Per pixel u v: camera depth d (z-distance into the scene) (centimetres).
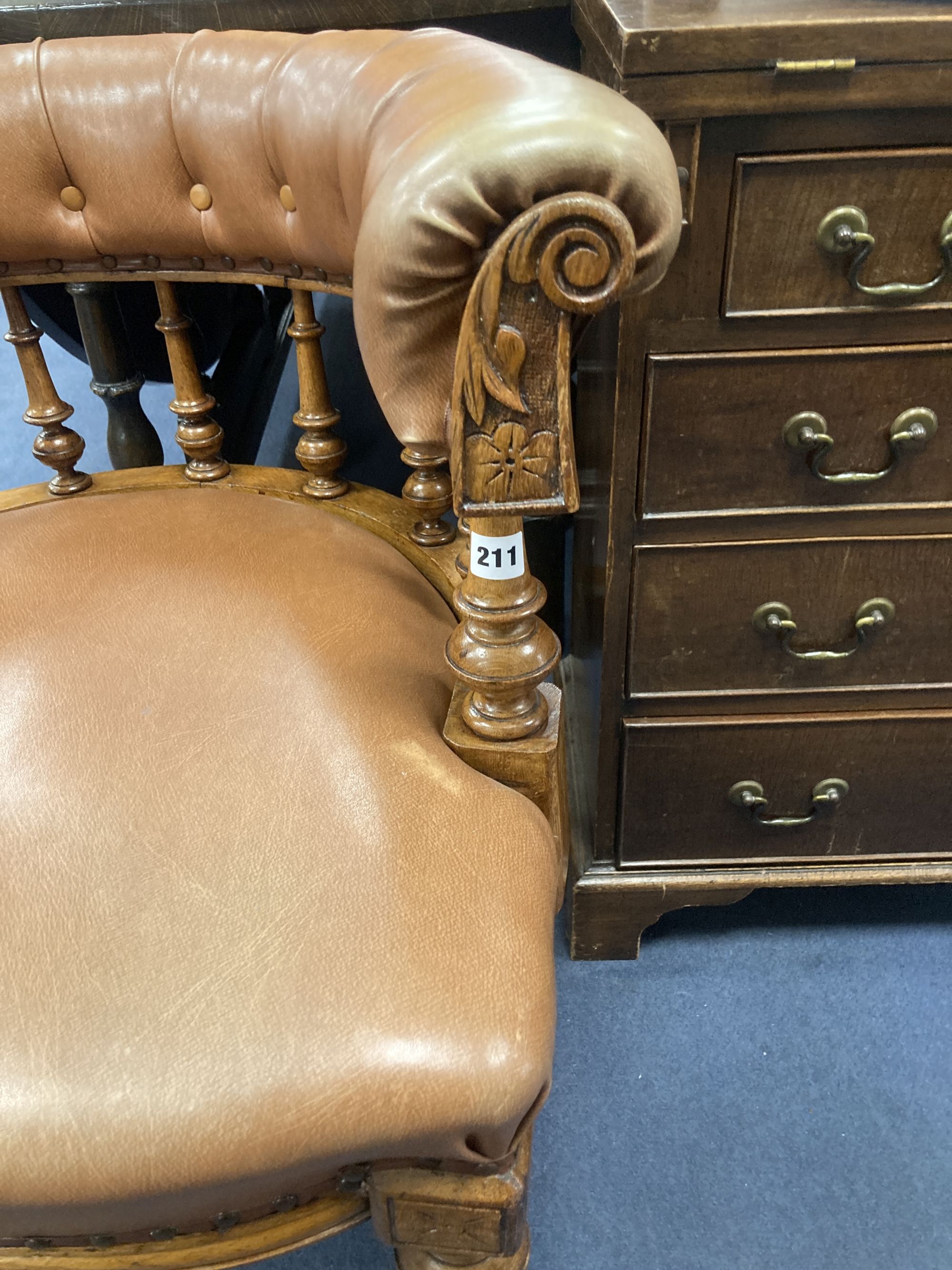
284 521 71
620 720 88
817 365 70
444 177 36
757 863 97
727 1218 83
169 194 66
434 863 47
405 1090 41
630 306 68
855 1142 88
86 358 117
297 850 47
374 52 53
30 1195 40
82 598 63
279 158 61
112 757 52
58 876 47
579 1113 91
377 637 60
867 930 107
